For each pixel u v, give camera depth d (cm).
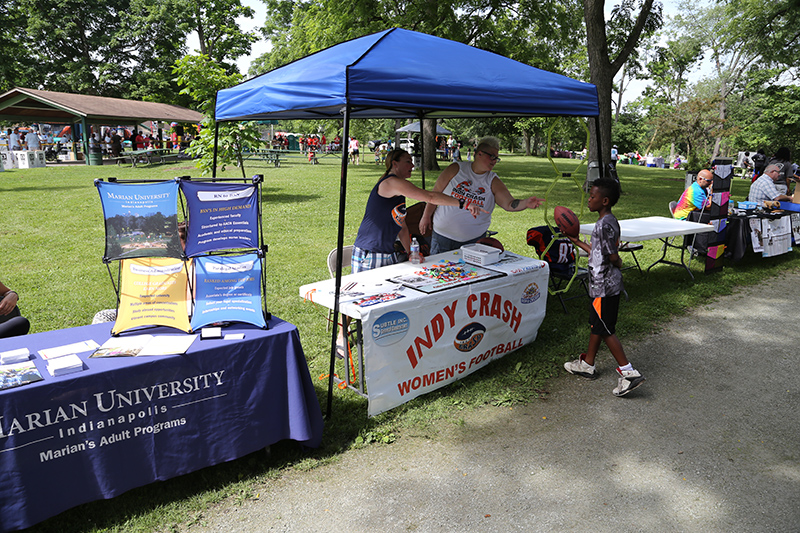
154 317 306
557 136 5838
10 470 232
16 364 252
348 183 1697
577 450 324
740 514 268
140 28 4072
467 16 2042
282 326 314
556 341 487
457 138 5616
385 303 344
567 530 257
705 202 699
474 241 514
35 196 1323
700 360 454
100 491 256
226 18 3909
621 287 383
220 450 288
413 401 376
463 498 281
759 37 2888
